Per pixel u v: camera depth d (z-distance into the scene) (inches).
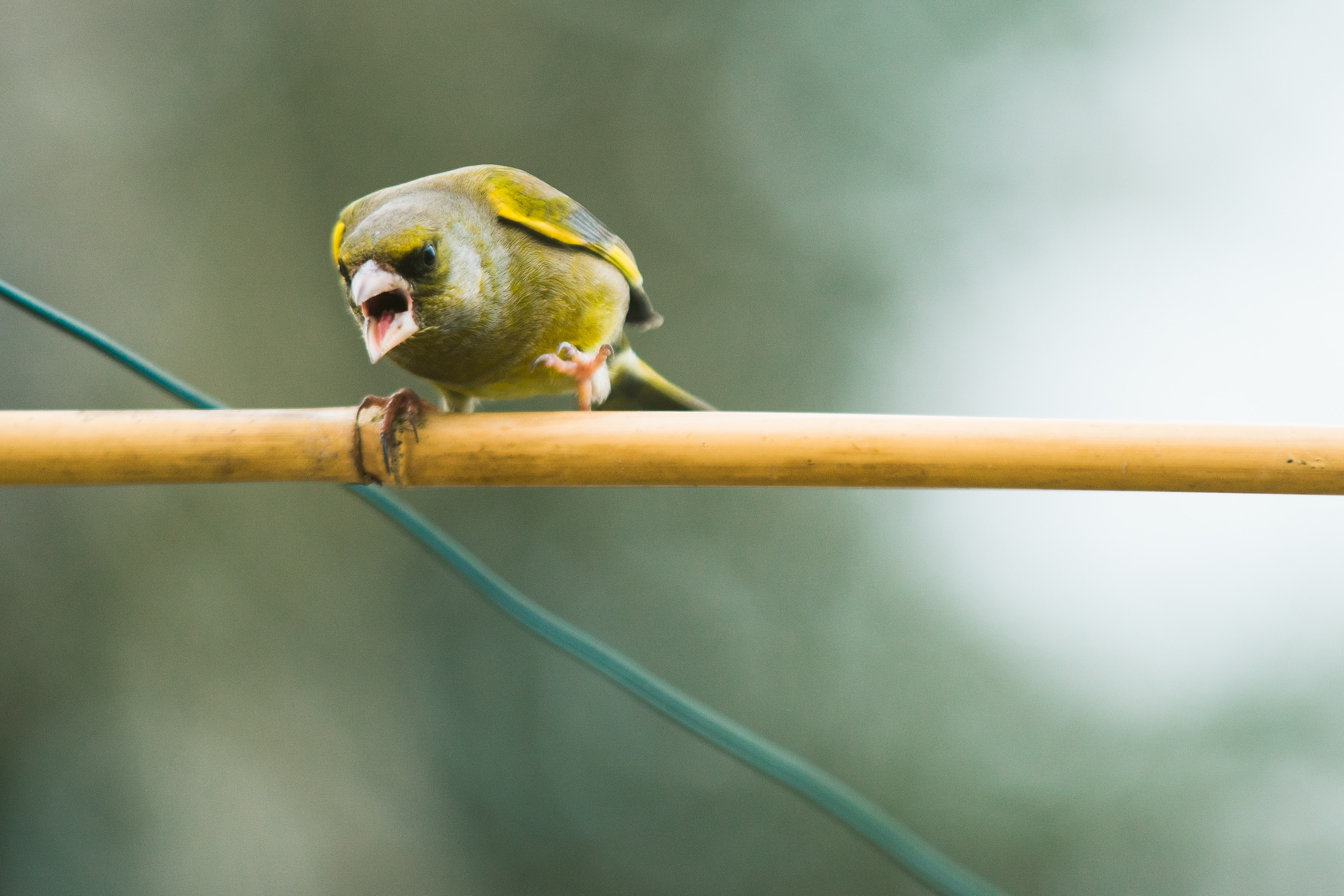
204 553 460.1
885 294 522.3
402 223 207.9
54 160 480.7
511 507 494.9
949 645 485.4
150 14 498.9
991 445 168.1
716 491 507.8
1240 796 454.0
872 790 475.5
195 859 444.1
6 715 437.4
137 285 479.8
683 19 543.5
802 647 492.7
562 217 232.8
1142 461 165.9
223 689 456.4
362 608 473.4
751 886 472.1
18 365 463.5
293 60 510.6
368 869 458.0
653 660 490.3
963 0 539.2
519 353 231.6
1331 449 163.9
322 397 488.4
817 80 541.6
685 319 525.3
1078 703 471.2
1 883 426.6
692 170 534.9
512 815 472.1
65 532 451.2
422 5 523.8
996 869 463.2
